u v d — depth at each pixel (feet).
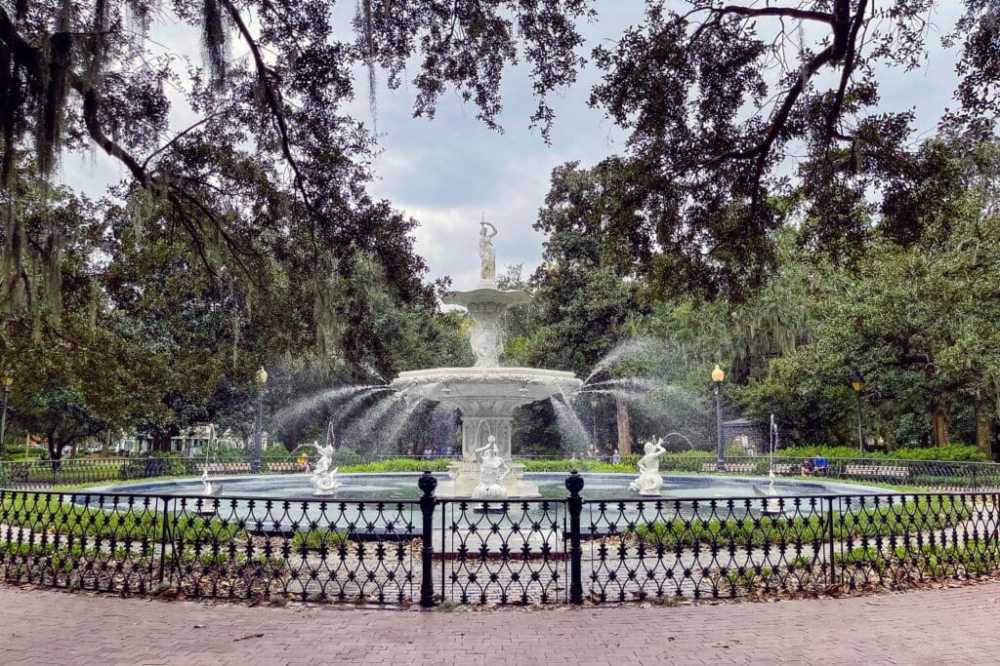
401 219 32.89
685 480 62.59
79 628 16.53
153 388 67.77
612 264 30.55
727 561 23.89
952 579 21.91
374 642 15.52
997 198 54.49
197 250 35.14
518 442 125.39
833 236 28.14
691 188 28.48
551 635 16.07
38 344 44.80
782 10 23.07
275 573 19.62
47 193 20.26
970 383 70.23
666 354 96.58
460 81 27.76
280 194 31.58
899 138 25.12
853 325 72.90
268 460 84.89
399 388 40.68
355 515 33.12
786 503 40.91
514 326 133.90
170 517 28.86
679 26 25.76
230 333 76.13
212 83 23.27
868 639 15.78
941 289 58.44
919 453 75.05
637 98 26.50
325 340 31.24
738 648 15.15
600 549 19.53
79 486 53.83
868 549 22.67
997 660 14.38
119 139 28.25
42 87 19.27
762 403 96.89
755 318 84.74
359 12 22.66
